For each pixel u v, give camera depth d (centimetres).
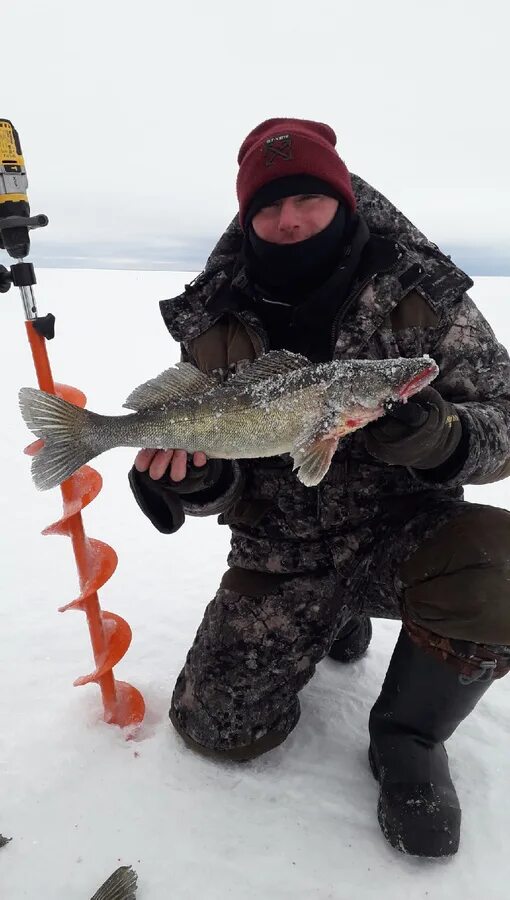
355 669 142
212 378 112
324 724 125
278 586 119
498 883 91
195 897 88
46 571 192
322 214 110
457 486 112
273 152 109
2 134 101
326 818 102
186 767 112
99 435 105
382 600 118
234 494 117
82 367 522
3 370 507
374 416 94
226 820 101
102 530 229
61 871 92
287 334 118
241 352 117
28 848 95
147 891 89
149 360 562
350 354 108
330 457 97
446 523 104
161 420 103
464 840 98
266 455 103
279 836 98
